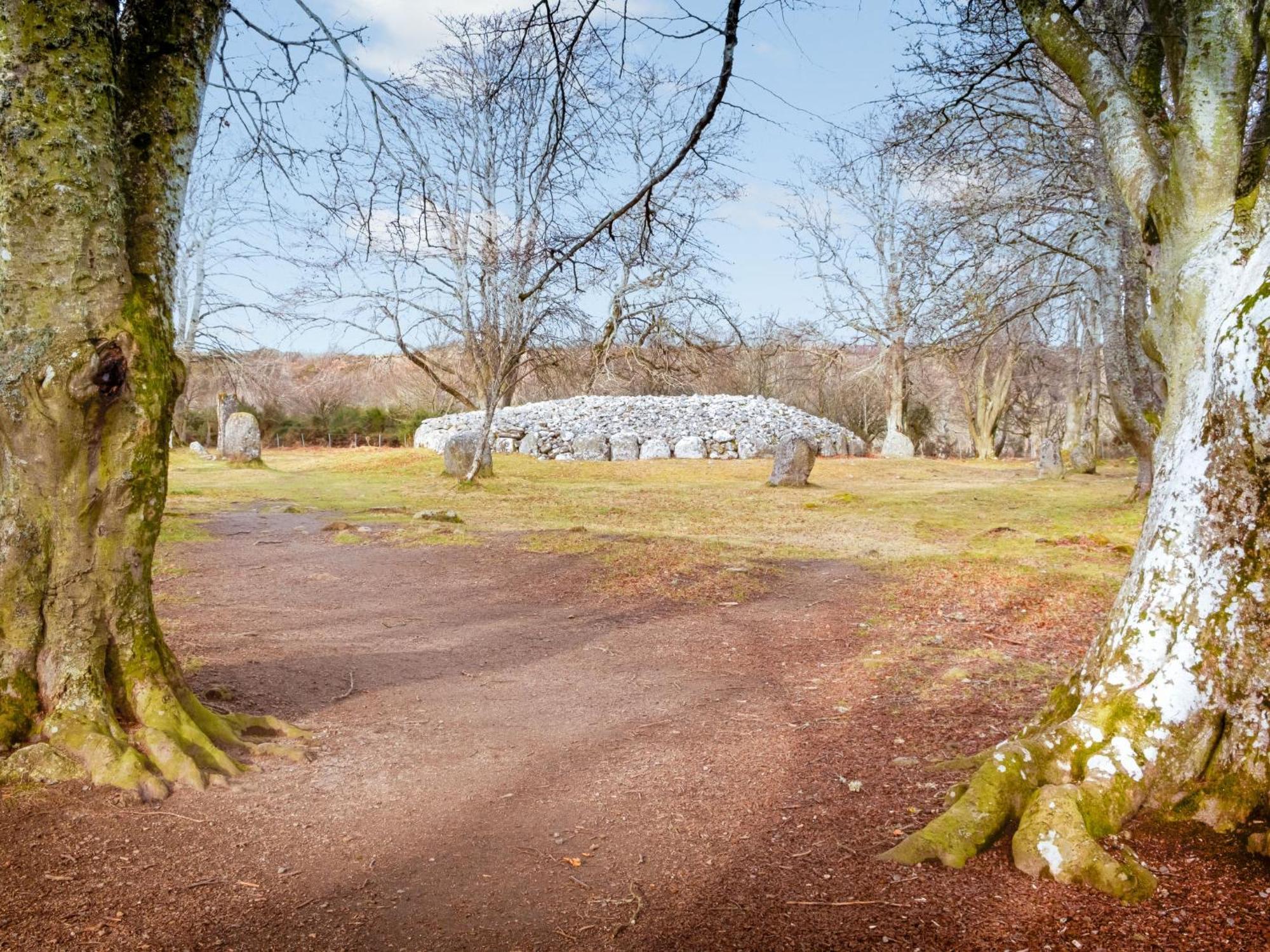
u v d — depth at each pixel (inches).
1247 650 137.2
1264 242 143.8
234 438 1154.0
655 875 136.9
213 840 143.3
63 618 167.0
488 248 852.6
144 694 174.6
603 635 338.6
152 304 172.6
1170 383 159.9
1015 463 1492.4
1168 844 133.5
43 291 157.5
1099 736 144.9
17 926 113.2
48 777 153.9
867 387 1979.6
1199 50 161.0
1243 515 138.8
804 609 382.3
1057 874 127.4
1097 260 730.8
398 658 293.0
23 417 159.5
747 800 168.9
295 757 185.9
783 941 115.3
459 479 949.2
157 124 175.6
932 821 143.2
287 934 116.6
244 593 404.5
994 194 635.5
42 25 153.3
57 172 155.6
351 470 1115.3
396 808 163.0
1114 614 157.5
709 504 806.5
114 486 169.3
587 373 780.6
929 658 287.1
